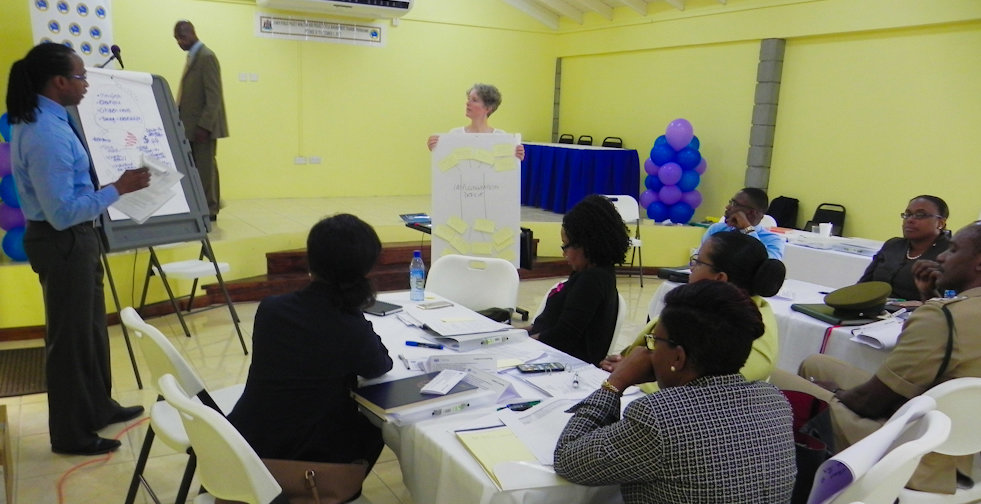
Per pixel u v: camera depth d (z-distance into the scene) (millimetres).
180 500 1928
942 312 1865
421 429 1537
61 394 2596
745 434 1236
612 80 7898
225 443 1352
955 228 5059
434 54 7785
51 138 2293
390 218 6348
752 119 6367
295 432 1590
